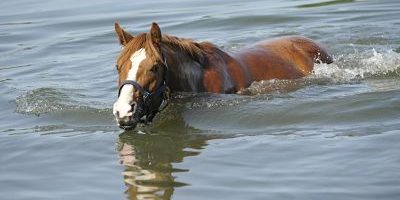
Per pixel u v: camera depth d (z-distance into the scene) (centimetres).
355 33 1992
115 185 1054
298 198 970
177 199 985
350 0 2447
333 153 1127
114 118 1377
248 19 2236
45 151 1232
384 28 2025
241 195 990
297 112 1335
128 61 1233
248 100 1399
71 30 2270
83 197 1016
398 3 2348
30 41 2180
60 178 1102
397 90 1426
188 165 1116
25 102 1516
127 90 1210
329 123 1279
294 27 2116
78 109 1434
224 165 1107
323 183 1016
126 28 2220
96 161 1165
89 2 2675
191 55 1361
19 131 1349
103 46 2052
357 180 1020
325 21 2170
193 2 2588
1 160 1203
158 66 1243
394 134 1187
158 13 2417
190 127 1302
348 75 1567
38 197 1030
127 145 1230
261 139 1221
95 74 1734
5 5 2708
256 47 1577
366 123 1261
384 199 955
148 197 998
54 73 1778
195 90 1361
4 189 1071
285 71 1530
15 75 1803
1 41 2192
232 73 1434
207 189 1016
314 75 1566
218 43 1959
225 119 1324
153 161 1145
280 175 1055
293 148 1164
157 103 1273
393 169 1045
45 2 2723
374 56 1694
